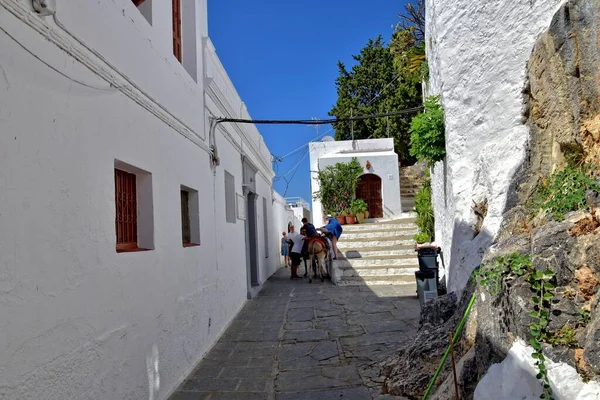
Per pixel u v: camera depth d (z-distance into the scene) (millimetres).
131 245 4457
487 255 3885
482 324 3527
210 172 7188
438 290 8375
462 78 5742
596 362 2484
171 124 5293
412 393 4254
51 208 2898
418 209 12820
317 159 18328
